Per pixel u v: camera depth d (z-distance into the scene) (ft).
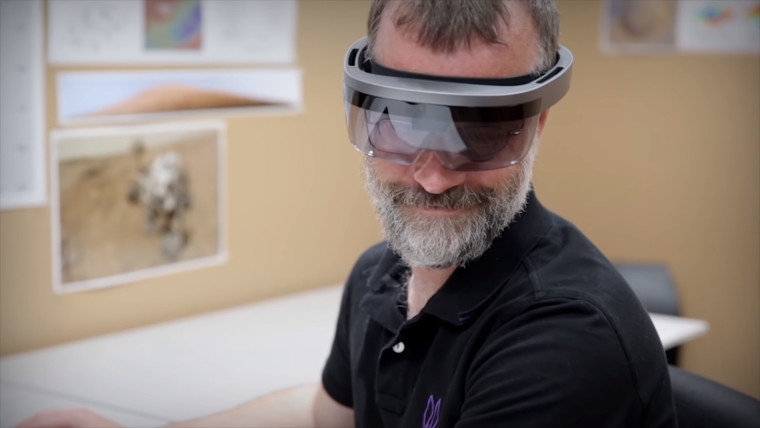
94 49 6.15
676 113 8.98
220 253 7.13
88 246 6.36
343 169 7.82
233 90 6.94
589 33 8.74
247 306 7.27
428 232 3.22
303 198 7.59
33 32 5.87
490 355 3.20
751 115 8.92
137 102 6.43
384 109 3.14
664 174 9.09
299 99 7.37
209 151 6.89
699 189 9.08
